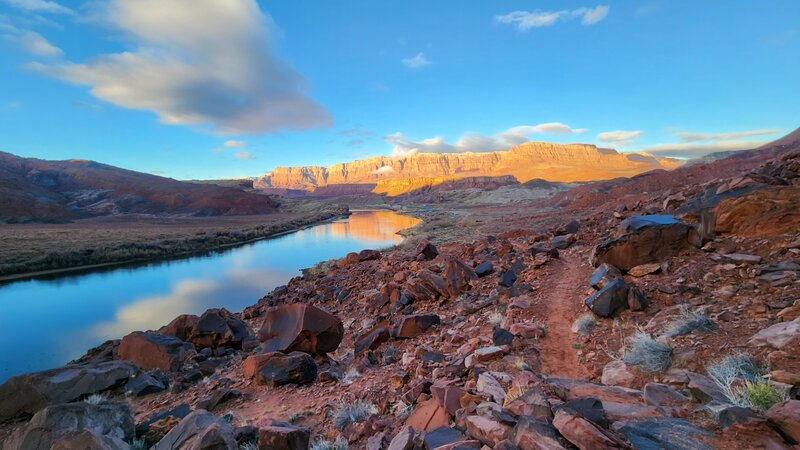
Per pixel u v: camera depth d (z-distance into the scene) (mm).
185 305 23875
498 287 11234
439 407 4824
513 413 3795
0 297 26500
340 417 5766
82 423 5355
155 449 4707
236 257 43531
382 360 8836
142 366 10281
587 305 7160
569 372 5555
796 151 11461
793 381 3459
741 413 3119
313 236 64312
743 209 7805
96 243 47094
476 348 7145
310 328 9422
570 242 13859
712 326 5242
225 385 8625
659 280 7512
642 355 4977
